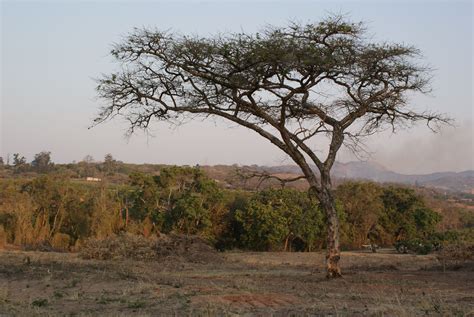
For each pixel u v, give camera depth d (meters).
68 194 49.34
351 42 16.94
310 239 47.56
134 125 18.95
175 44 17.06
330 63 16.70
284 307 11.68
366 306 11.34
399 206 62.41
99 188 51.84
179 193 49.25
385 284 16.53
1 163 107.38
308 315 10.35
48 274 18.23
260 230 47.25
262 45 16.27
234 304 12.08
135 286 15.54
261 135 18.59
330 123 18.81
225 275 20.78
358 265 27.67
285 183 19.19
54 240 47.28
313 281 17.61
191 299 12.79
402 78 18.72
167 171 49.34
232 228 50.88
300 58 16.53
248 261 33.19
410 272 21.48
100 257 29.55
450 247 25.38
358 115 19.03
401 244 48.97
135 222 48.88
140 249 30.25
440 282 17.25
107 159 102.06
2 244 45.03
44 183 49.34
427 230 62.50
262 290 14.63
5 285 16.03
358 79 18.12
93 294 14.27
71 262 25.38
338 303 12.16
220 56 16.89
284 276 19.97
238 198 51.03
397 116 19.89
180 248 31.50
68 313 11.29
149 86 18.33
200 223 48.50
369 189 59.38
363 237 59.25
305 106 18.53
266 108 19.14
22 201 48.12
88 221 47.31
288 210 45.53
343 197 58.78
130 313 11.17
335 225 18.28
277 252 46.38
